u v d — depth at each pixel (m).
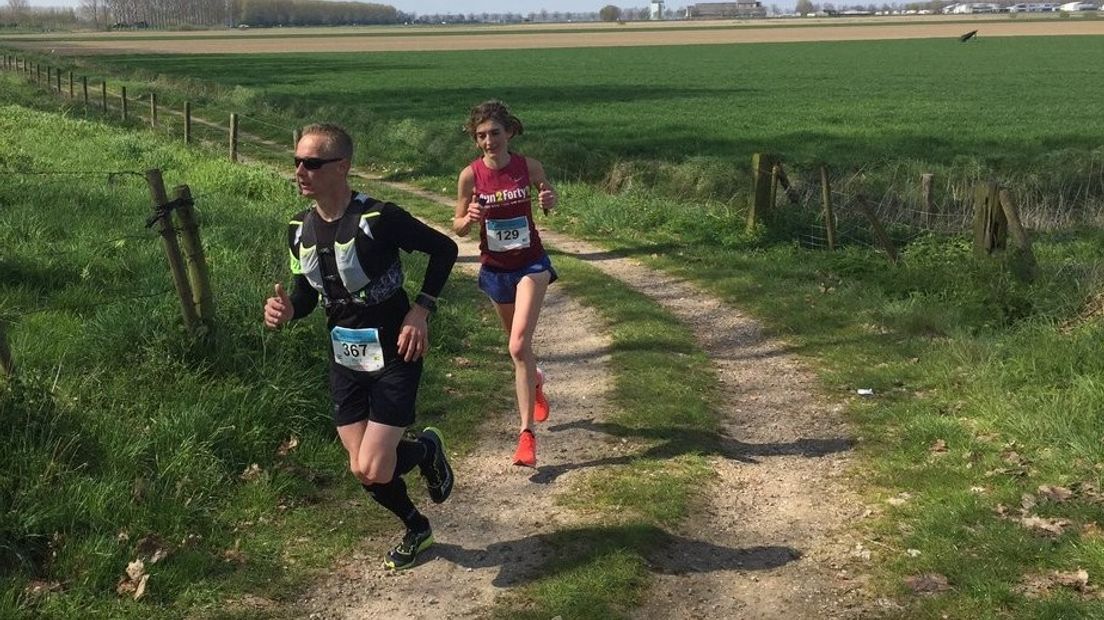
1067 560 4.06
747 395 6.72
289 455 5.13
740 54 84.75
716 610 3.86
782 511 4.82
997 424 5.76
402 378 3.80
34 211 10.00
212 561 4.11
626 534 4.41
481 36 144.00
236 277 7.76
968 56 75.44
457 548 4.38
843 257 11.49
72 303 7.21
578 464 5.36
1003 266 9.39
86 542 4.00
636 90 47.69
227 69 63.03
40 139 18.73
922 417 5.95
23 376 4.93
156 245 8.91
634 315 8.84
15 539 3.96
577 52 92.25
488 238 5.23
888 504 4.84
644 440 5.71
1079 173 17.12
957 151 24.47
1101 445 5.14
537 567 4.17
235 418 5.14
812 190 14.96
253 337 6.09
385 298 3.74
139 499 4.40
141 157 17.08
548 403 6.45
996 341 7.41
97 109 30.28
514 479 5.17
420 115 33.69
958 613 3.76
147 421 5.04
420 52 94.31
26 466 4.32
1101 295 8.14
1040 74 56.09
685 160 21.53
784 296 9.58
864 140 27.20
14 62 54.53
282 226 10.43
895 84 50.75
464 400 6.34
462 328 8.09
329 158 3.55
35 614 3.61
